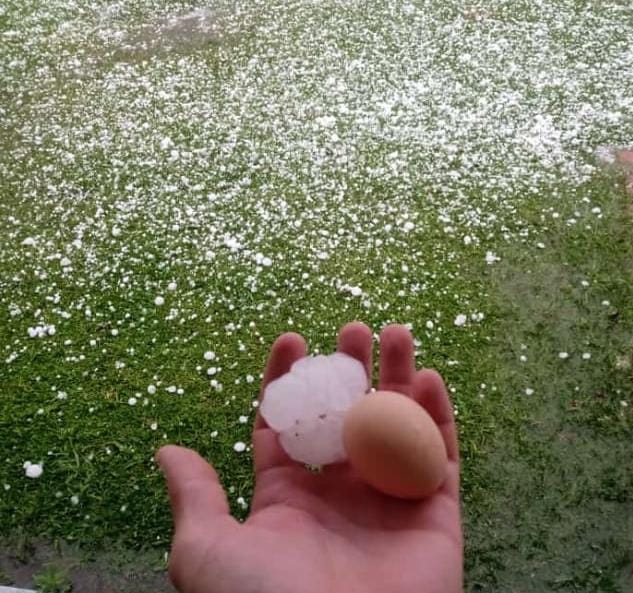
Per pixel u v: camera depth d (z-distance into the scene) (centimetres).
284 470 26
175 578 21
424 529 23
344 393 26
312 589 20
